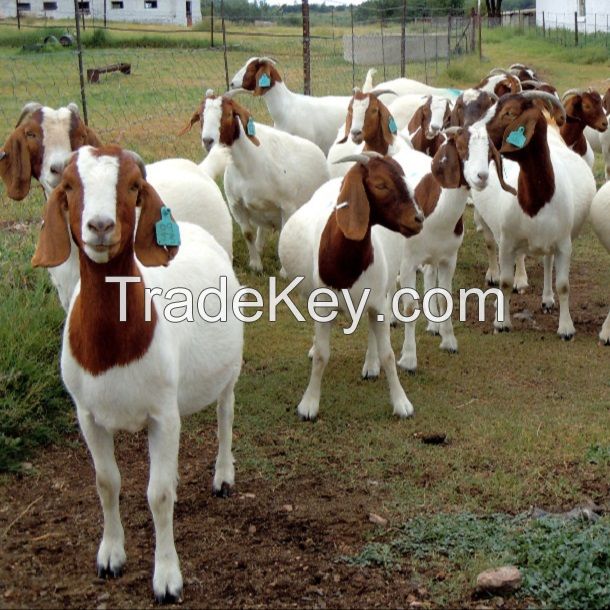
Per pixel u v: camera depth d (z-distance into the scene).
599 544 4.45
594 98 11.15
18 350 6.16
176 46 27.03
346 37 25.41
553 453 5.71
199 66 21.52
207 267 4.71
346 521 4.89
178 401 4.41
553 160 7.70
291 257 6.65
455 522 4.82
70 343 3.95
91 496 5.16
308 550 4.62
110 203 3.59
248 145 8.71
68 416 6.05
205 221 6.79
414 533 4.73
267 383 6.84
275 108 11.69
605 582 4.24
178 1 44.53
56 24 37.00
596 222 7.81
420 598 4.23
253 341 7.70
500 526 4.79
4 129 13.41
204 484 5.32
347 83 19.94
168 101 16.19
